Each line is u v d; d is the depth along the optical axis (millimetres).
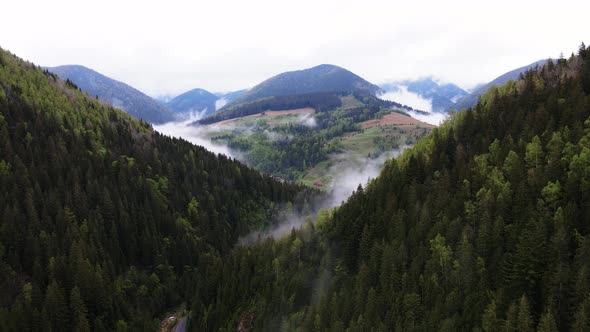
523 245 72188
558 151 87000
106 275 115688
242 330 106750
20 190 125750
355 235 107625
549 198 80062
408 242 92500
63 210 125438
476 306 71750
